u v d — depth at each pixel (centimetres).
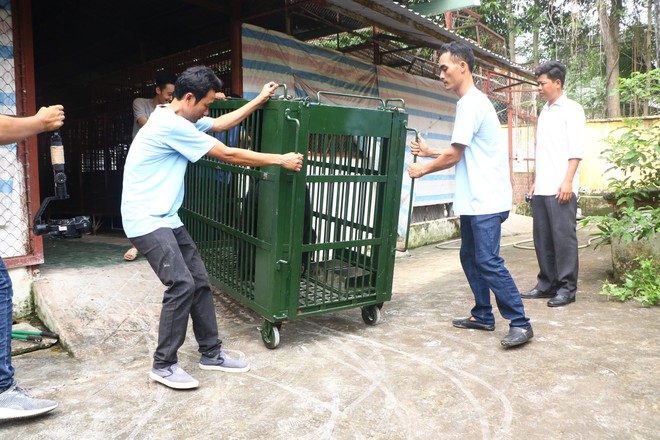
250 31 571
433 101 877
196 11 694
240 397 271
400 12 543
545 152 422
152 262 281
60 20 766
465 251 358
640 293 418
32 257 412
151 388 284
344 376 293
